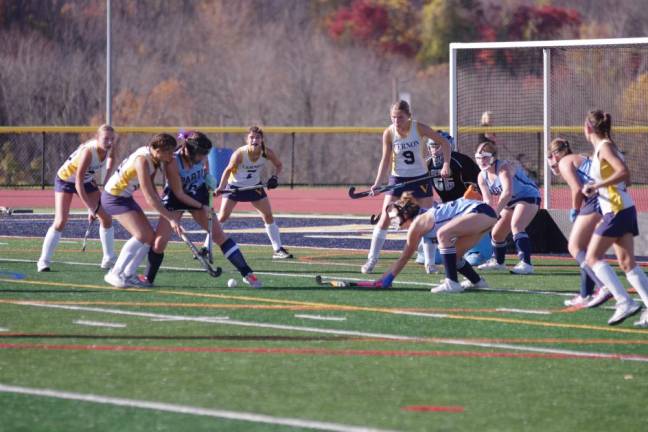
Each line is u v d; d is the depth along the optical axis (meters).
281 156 104.06
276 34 132.88
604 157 27.33
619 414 19.69
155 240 34.59
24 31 127.38
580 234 30.08
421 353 24.53
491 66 111.62
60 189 38.56
